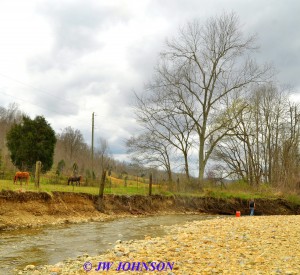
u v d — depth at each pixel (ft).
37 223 66.23
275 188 153.89
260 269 30.91
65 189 93.20
